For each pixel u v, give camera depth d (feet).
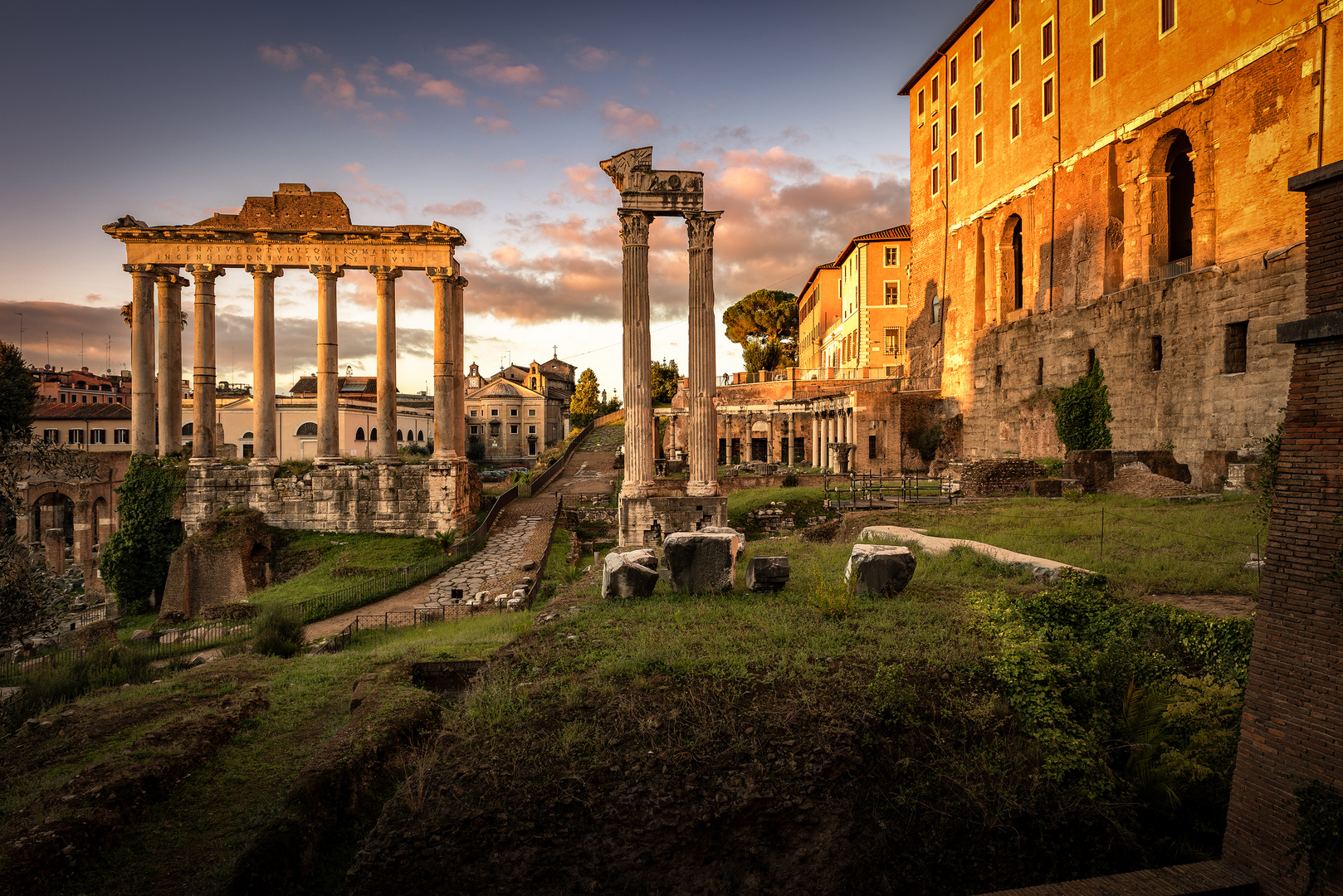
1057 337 129.70
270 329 116.06
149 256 112.98
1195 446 97.76
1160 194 110.01
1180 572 45.96
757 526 95.30
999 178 151.02
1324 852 20.34
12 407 147.64
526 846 21.99
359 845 27.58
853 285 227.40
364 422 232.73
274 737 37.32
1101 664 30.42
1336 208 21.58
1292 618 22.40
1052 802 24.82
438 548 104.17
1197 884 21.97
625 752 24.67
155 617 102.27
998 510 76.02
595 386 334.24
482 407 340.80
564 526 121.70
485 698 28.73
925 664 30.12
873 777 24.90
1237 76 92.73
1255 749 23.13
